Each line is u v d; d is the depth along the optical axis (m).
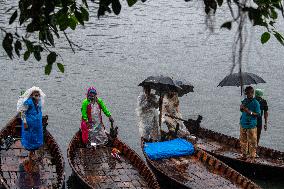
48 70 4.16
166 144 13.87
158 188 10.74
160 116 14.17
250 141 13.36
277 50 32.06
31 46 3.92
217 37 36.03
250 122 13.22
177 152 13.46
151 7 46.69
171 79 14.01
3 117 19.17
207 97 22.83
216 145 15.11
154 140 14.41
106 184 11.56
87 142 13.78
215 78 26.34
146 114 14.32
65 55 29.95
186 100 22.33
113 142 13.98
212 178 12.09
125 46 33.16
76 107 20.69
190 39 35.69
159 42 34.69
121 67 28.02
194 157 13.52
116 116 19.66
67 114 19.67
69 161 12.14
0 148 12.91
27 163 12.27
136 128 18.25
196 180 11.96
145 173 12.00
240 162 13.27
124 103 21.42
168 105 14.85
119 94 22.84
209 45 33.91
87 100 13.71
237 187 11.60
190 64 29.34
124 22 40.41
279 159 13.77
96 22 39.31
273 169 12.77
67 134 17.42
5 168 12.01
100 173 12.22
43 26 3.71
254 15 3.28
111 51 31.66
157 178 12.52
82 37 34.97
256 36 34.97
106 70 27.20
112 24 39.47
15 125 14.41
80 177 11.26
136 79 25.72
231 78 13.41
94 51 31.41
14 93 22.44
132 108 20.72
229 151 14.61
